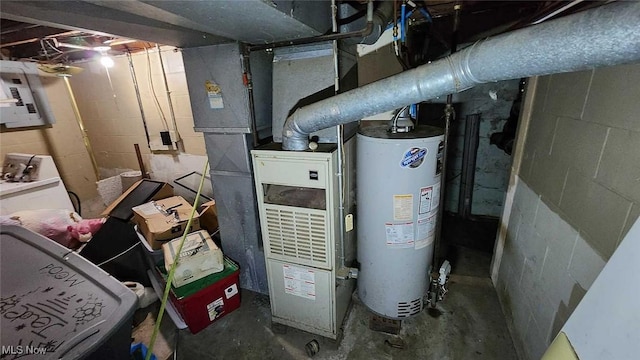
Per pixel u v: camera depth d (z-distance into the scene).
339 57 1.42
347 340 1.63
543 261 1.29
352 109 1.15
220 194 1.79
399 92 1.06
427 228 1.50
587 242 0.97
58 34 1.93
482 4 1.88
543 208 1.33
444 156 1.43
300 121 1.28
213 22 1.01
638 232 0.63
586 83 1.04
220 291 1.75
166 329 1.74
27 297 0.72
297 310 1.63
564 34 0.69
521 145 1.67
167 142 2.82
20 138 2.80
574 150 1.09
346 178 1.54
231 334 1.69
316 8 1.18
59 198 2.48
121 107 2.96
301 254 1.49
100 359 0.68
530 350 1.35
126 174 3.04
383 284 1.59
